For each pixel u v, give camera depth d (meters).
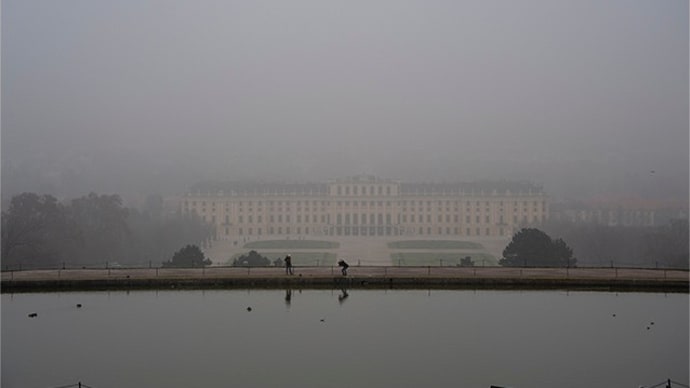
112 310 56.88
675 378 41.22
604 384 40.06
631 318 54.56
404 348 46.59
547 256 106.88
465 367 42.78
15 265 114.12
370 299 61.38
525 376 41.31
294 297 62.31
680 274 70.38
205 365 42.94
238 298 61.81
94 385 39.66
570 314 55.94
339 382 39.97
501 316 55.09
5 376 41.12
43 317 54.41
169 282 66.62
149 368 42.50
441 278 67.19
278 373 41.53
